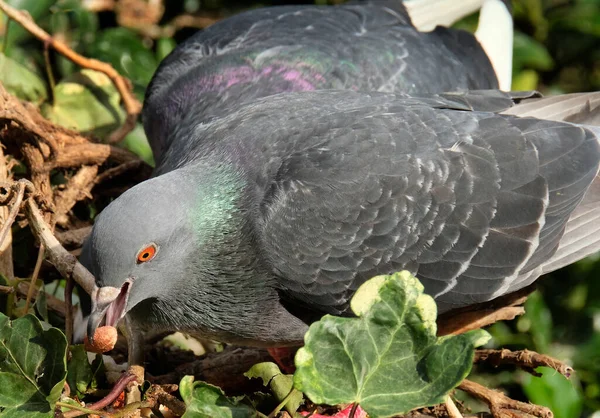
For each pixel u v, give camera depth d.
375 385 8.26
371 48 12.73
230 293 10.46
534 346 12.70
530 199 10.70
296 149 10.59
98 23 14.54
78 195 11.98
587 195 11.21
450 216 10.45
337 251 10.31
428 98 11.56
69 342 10.09
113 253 9.41
